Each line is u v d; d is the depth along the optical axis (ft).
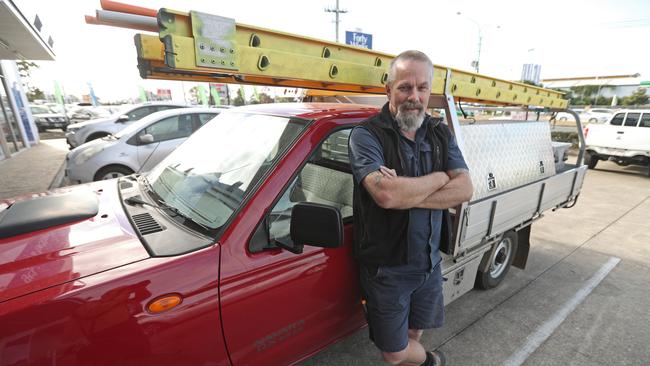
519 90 9.79
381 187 4.60
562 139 45.88
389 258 5.07
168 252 4.35
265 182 5.00
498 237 9.23
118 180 7.56
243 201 4.88
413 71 4.84
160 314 3.96
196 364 4.34
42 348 3.44
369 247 5.14
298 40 5.20
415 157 5.11
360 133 5.07
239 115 7.20
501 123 8.99
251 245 4.73
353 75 5.87
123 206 5.81
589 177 29.48
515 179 9.36
